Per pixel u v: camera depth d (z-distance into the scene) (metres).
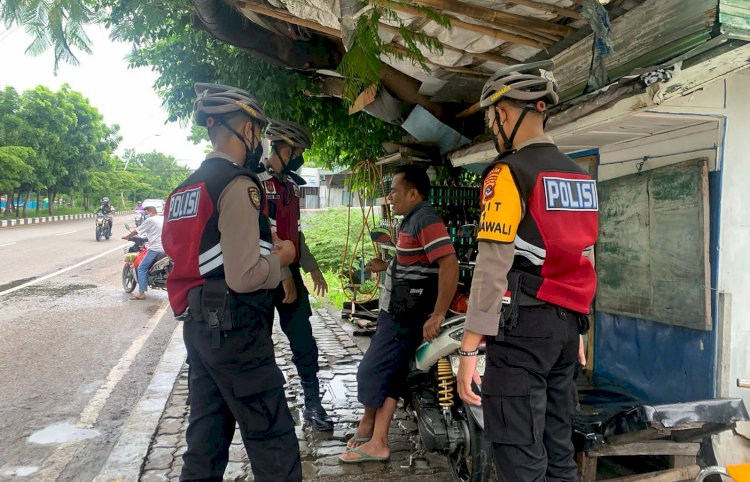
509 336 1.87
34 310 8.05
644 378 3.15
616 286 3.35
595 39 2.69
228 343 2.07
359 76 2.44
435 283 3.22
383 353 3.24
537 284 1.86
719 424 2.53
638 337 3.21
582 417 2.63
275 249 2.34
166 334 6.71
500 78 2.00
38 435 3.80
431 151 6.27
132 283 9.48
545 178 1.85
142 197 73.19
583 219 1.91
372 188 6.74
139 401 4.23
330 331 6.89
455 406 2.98
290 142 3.56
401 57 3.08
